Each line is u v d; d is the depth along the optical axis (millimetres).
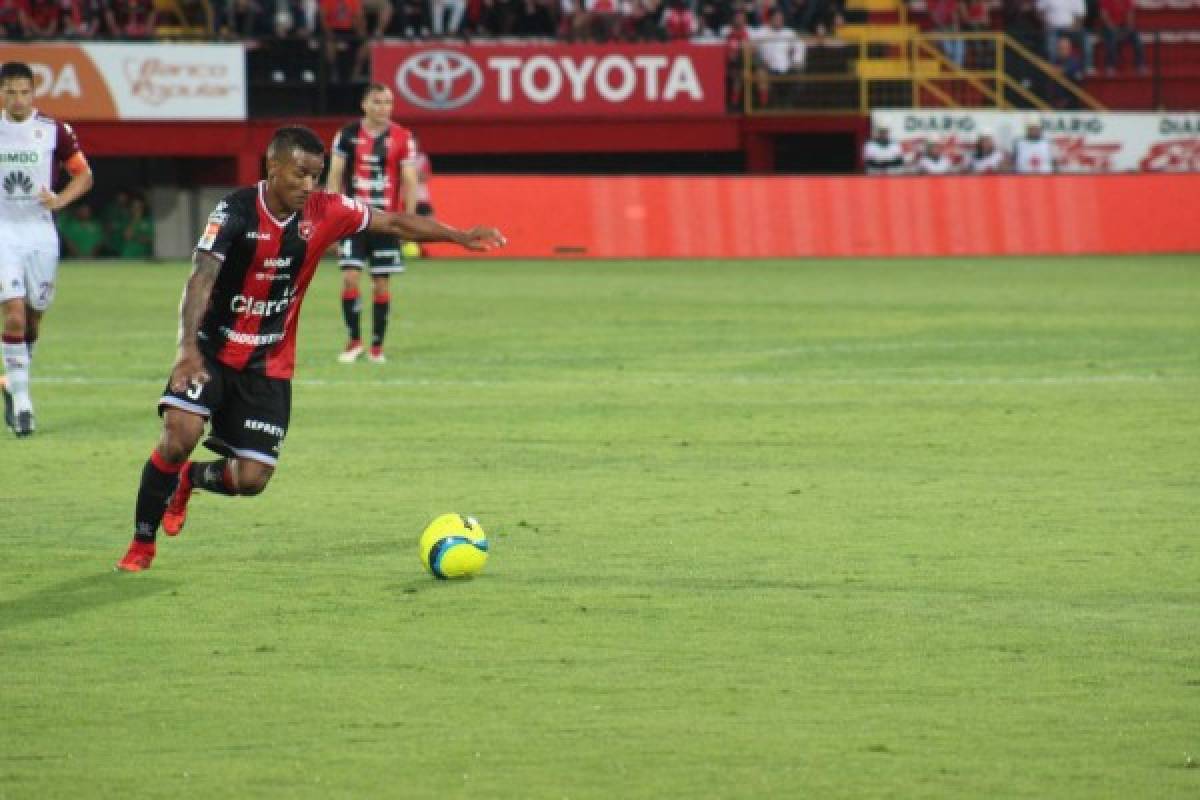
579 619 27703
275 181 29281
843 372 60156
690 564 31688
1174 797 19984
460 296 89875
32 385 56781
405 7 130125
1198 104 140750
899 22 143750
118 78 118188
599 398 53969
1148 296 88188
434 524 30844
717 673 24781
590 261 113812
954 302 85438
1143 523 35281
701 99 128375
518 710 23094
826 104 131250
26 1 122812
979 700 23531
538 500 37844
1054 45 138625
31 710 23156
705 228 116750
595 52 127250
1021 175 118562
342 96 126625
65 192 46594
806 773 20734
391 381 57938
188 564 31781
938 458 43125
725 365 62188
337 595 29375
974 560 31953
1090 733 22156
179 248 123812
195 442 30297
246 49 123438
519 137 127000
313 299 89500
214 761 21172
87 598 29172
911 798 19969
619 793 20109
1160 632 26938
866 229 117375
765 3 135750
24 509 36875
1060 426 48156
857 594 29391
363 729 22344
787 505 37188
